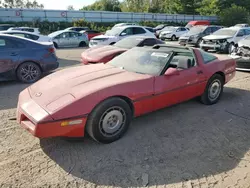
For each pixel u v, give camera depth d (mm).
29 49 6781
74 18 36969
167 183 2576
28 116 2949
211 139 3496
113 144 3338
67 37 18312
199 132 3709
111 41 13102
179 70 4086
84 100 2994
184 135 3609
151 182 2590
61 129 2896
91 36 21484
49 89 3322
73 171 2764
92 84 3311
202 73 4477
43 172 2740
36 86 3609
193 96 4473
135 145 3314
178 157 3043
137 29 13898
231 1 51219
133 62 4215
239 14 44656
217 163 2922
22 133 3627
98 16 38625
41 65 6977
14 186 2508
